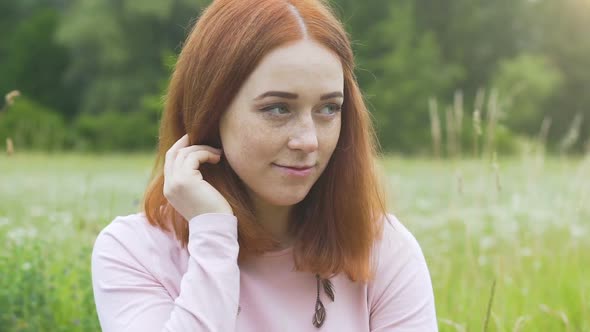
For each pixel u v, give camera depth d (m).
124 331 2.11
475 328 3.62
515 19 43.81
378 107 35.00
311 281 2.19
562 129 43.91
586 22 44.34
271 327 2.14
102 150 32.50
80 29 37.75
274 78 1.97
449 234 6.51
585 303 3.96
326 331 2.17
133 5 37.06
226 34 2.02
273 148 2.01
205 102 2.07
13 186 10.98
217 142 2.20
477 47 43.44
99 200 8.18
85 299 3.71
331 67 2.01
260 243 2.14
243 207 2.16
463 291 4.07
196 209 2.12
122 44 37.72
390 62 35.44
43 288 3.76
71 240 4.95
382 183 2.42
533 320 3.80
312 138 1.99
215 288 2.02
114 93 37.34
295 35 1.97
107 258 2.21
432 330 2.30
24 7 46.44
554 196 9.09
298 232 2.23
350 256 2.19
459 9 42.59
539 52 45.22
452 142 5.05
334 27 2.04
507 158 19.30
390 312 2.30
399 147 34.22
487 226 6.80
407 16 37.56
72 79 39.97
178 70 2.21
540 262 5.03
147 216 2.25
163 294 2.16
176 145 2.20
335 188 2.21
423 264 2.38
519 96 37.62
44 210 7.21
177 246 2.22
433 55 36.56
